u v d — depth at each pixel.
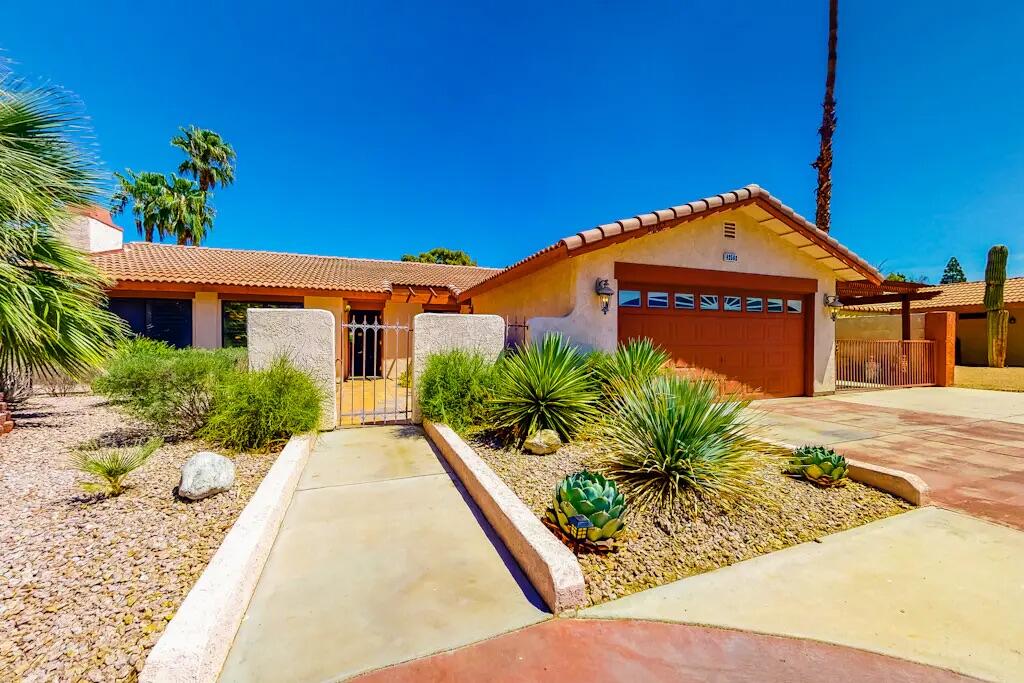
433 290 15.30
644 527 3.88
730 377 11.27
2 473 4.81
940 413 9.88
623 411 5.29
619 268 9.77
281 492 4.02
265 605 2.79
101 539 3.38
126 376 6.16
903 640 2.58
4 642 2.31
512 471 5.16
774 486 4.85
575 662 2.38
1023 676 2.31
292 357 6.93
